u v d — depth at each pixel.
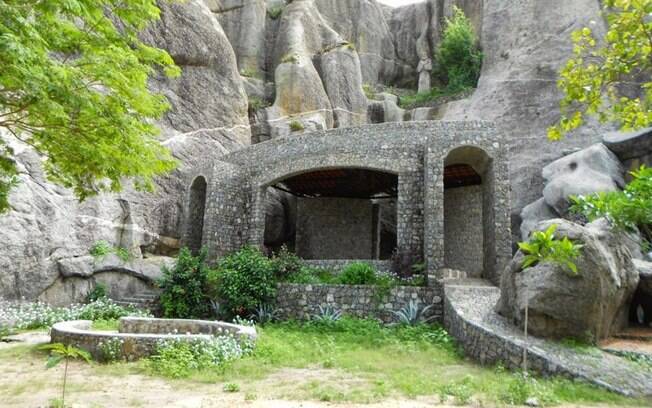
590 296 8.43
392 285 13.35
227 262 14.95
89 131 6.11
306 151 17.30
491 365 8.72
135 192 17.59
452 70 29.47
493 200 14.47
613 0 7.59
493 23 26.72
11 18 4.38
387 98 30.11
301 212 22.91
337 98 27.92
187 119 20.72
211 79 22.08
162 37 20.22
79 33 5.75
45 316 12.90
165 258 17.66
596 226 10.28
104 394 6.23
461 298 11.96
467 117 24.84
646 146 17.73
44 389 6.48
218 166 17.64
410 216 15.38
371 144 16.36
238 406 5.63
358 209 23.06
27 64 4.50
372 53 33.75
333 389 6.54
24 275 13.62
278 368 8.23
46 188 14.55
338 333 12.15
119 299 15.70
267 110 25.41
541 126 21.88
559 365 7.45
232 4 29.23
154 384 6.89
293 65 26.47
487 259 15.16
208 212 17.12
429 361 9.09
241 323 13.19
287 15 29.80
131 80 6.36
